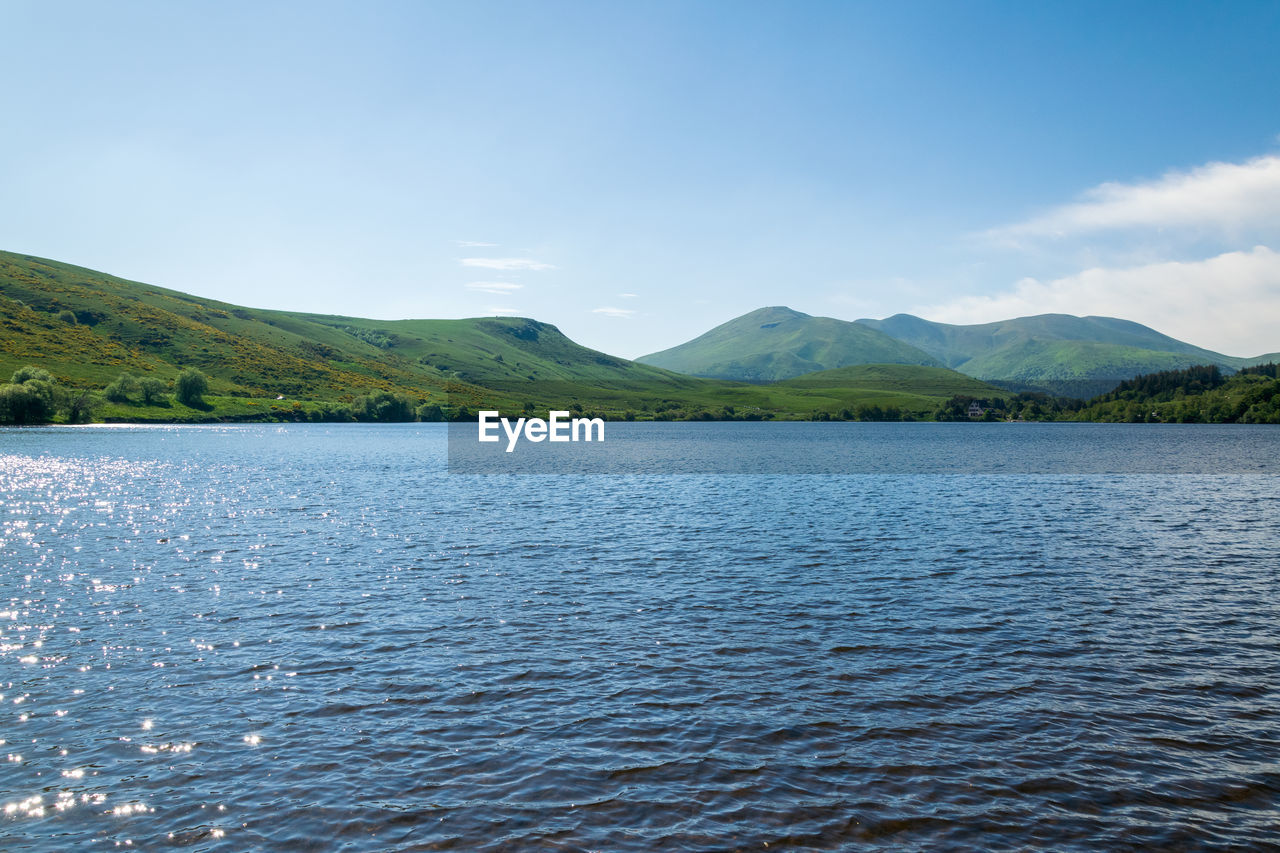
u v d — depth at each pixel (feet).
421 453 439.63
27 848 45.88
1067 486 261.85
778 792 53.11
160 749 58.49
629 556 132.05
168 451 415.23
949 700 68.69
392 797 52.01
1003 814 50.67
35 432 576.20
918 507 201.87
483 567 122.52
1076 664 77.82
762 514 186.91
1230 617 94.58
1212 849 47.06
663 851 46.32
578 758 57.57
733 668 76.28
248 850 46.01
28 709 65.36
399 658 78.54
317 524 167.22
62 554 131.03
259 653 79.77
